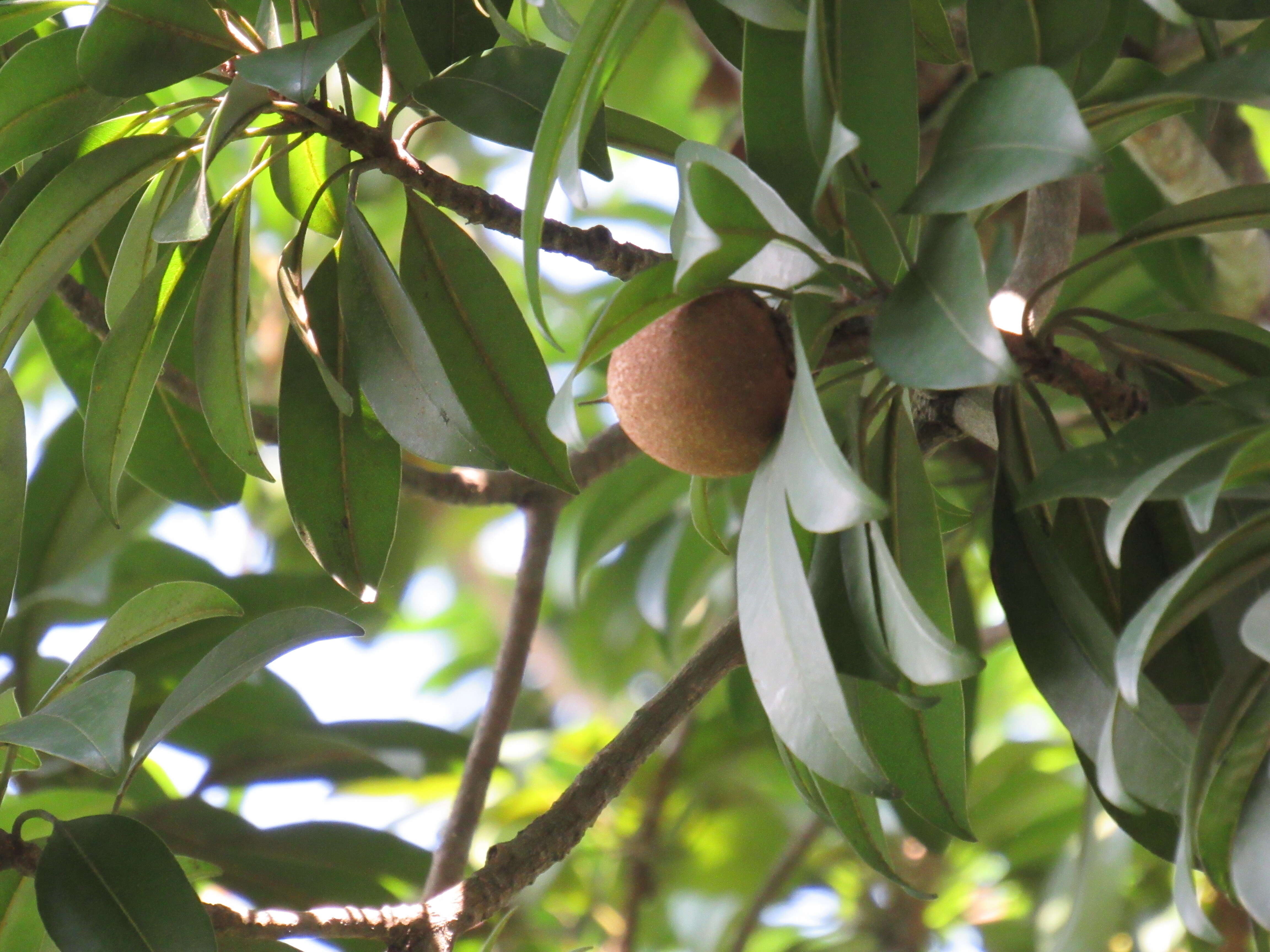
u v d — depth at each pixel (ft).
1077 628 6.11
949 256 5.97
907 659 6.00
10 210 6.63
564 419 6.02
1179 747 6.05
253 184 6.61
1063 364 6.24
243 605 7.88
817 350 6.15
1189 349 6.35
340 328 6.70
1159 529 6.29
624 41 6.13
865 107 6.17
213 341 6.66
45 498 7.94
